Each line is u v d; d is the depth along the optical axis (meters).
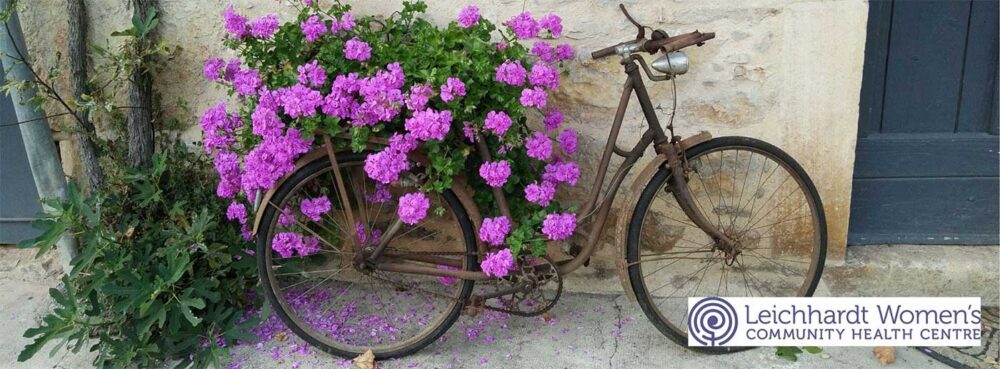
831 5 2.72
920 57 2.91
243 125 2.75
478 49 2.49
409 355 2.74
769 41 2.79
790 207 2.97
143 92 3.02
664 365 2.64
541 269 2.64
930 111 2.96
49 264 3.32
